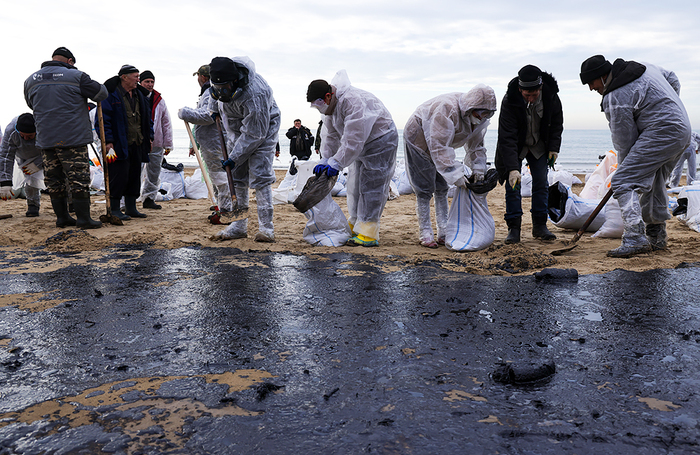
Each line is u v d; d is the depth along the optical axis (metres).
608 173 7.20
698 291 3.20
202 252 4.63
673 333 2.46
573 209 5.91
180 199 9.59
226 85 4.55
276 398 1.83
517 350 2.27
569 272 3.58
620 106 4.24
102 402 1.82
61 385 1.96
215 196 6.77
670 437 1.56
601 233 5.43
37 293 3.26
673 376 1.98
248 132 4.80
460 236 4.86
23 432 1.63
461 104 4.62
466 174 4.82
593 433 1.58
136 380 2.00
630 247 4.32
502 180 5.23
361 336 2.46
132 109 6.70
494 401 1.80
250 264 4.12
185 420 1.70
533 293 3.20
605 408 1.74
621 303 2.96
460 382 1.95
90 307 2.95
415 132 4.87
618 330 2.51
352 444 1.54
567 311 2.82
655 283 3.40
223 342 2.39
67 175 5.85
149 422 1.69
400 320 2.69
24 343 2.39
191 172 19.50
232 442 1.56
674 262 4.09
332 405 1.78
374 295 3.18
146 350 2.30
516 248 4.45
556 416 1.69
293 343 2.37
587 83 4.49
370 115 4.65
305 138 12.93
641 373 2.01
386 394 1.86
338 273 3.80
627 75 4.22
